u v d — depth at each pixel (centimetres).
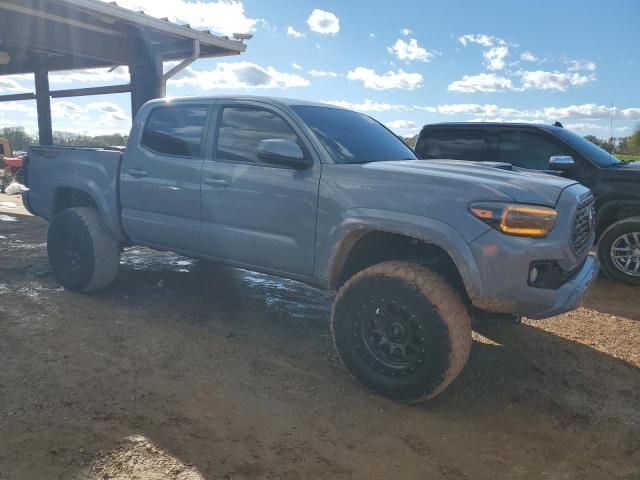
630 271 620
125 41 1048
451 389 360
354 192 354
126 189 489
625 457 286
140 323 459
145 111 491
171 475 255
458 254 311
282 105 411
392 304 328
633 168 634
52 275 602
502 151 706
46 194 567
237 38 1106
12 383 340
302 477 259
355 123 456
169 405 321
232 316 490
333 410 325
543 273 314
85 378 352
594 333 473
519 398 350
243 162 417
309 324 477
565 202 322
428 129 767
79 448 273
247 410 320
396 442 294
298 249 385
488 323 465
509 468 274
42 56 1314
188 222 448
